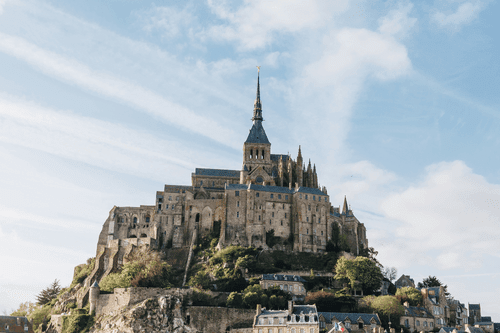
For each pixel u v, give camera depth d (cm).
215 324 18600
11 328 19450
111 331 18312
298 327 16412
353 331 17762
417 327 19525
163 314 18688
